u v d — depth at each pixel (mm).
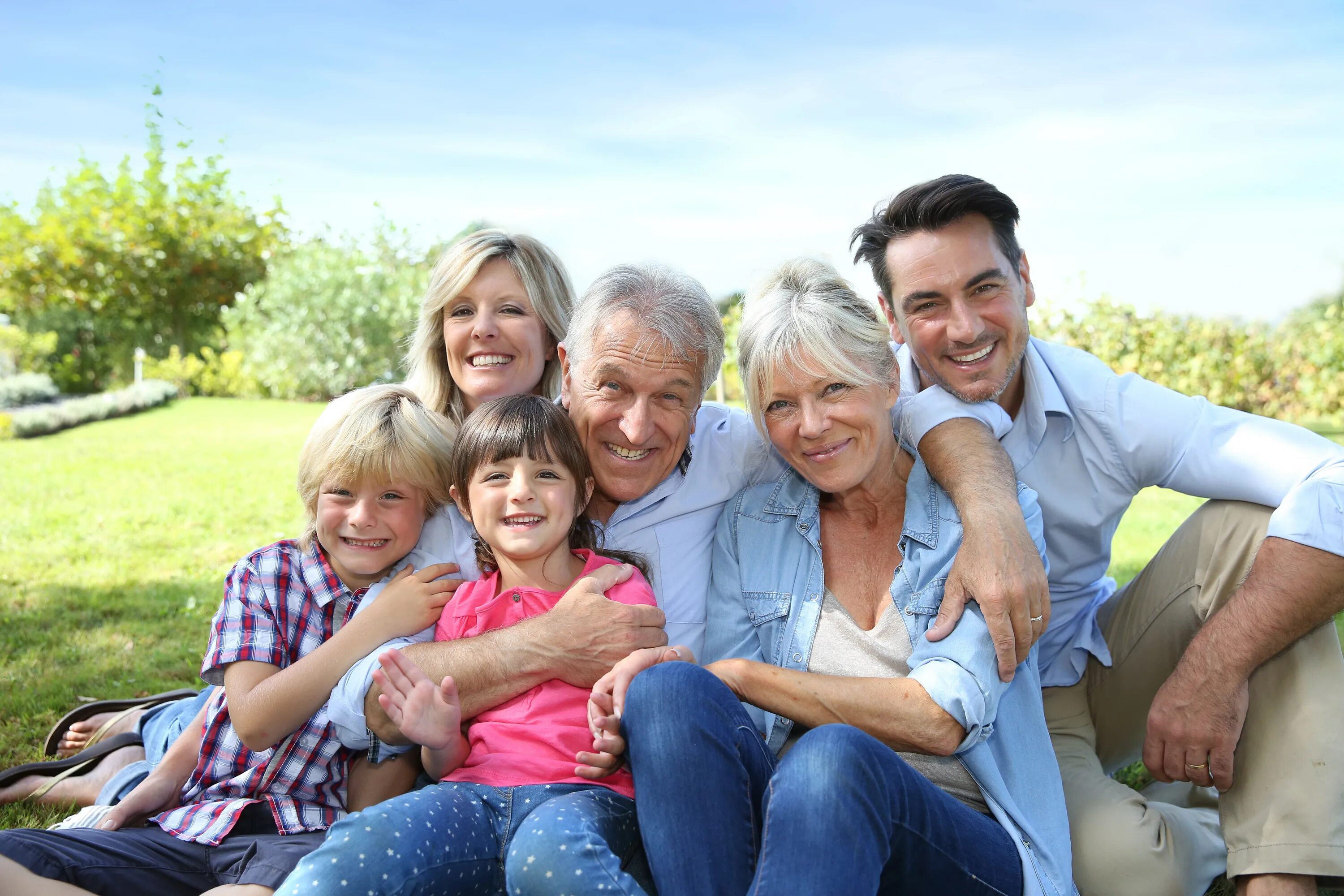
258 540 7617
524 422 2609
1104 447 2887
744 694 2404
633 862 2262
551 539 2613
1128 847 2477
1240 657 2457
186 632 5148
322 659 2457
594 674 2457
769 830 1970
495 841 2219
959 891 2129
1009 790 2352
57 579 6297
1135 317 13219
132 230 24219
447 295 3283
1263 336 13023
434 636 2670
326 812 2514
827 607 2588
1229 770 2482
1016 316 2797
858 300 2520
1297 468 2602
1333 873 2340
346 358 19703
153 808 2590
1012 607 2266
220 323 24797
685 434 2740
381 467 2664
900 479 2668
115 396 17969
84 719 3457
